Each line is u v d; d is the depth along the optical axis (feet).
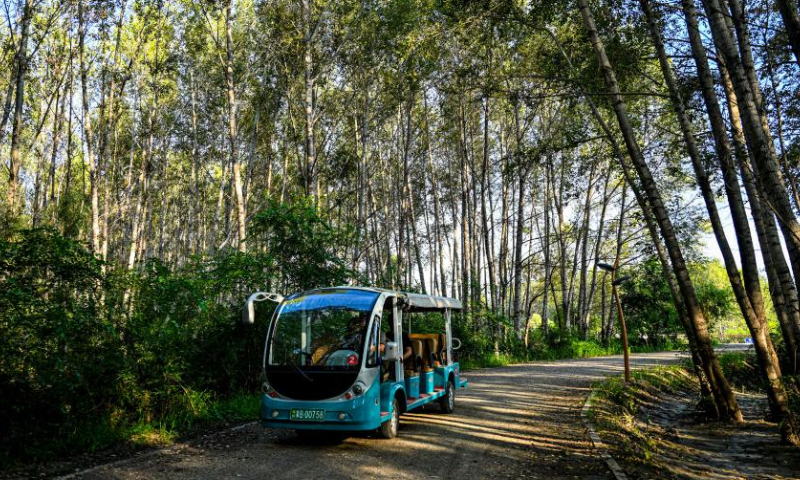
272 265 46.60
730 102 36.73
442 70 71.15
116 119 80.12
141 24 80.48
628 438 29.27
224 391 38.50
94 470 21.66
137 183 107.34
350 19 74.79
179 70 90.58
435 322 42.16
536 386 53.57
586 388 51.70
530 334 107.76
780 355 49.26
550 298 199.31
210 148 110.83
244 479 20.72
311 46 72.79
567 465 23.91
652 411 44.52
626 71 42.06
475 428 31.81
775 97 38.58
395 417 28.78
